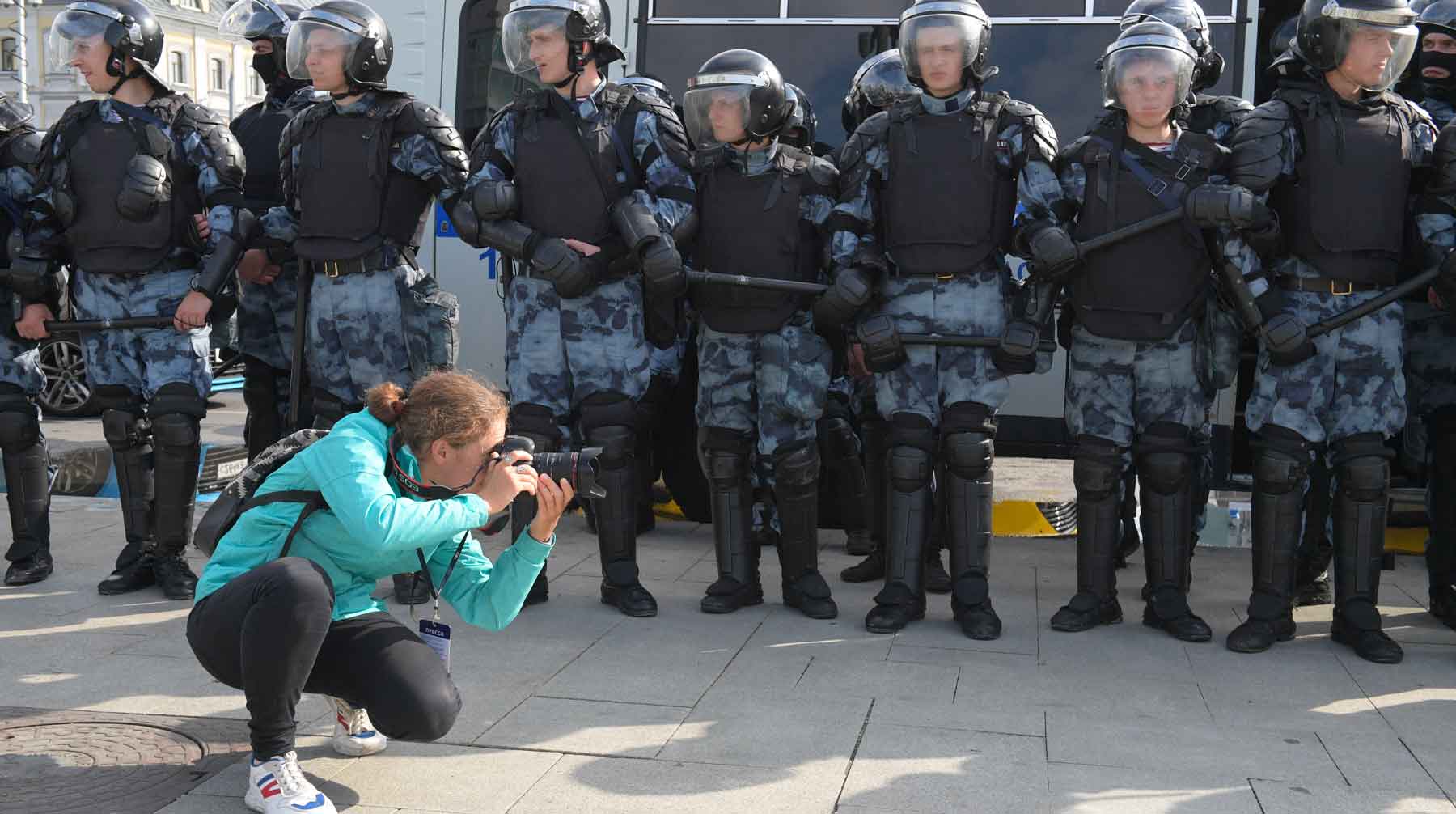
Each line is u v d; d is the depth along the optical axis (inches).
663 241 154.6
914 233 155.2
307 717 124.4
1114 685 137.4
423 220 173.6
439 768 111.5
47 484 181.6
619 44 229.0
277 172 202.7
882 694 132.9
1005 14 220.2
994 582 186.4
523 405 164.9
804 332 161.8
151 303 171.0
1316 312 151.5
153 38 172.2
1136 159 152.9
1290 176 152.0
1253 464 156.7
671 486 219.1
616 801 104.7
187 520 172.7
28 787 106.6
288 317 199.0
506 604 105.6
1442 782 110.8
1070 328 161.5
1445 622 165.3
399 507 95.6
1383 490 151.9
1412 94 180.7
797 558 166.9
